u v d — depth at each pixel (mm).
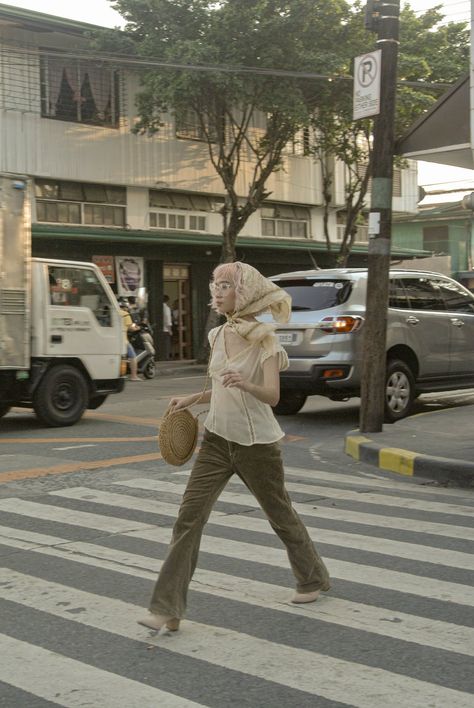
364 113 9500
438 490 7484
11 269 10750
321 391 11070
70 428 11344
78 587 4754
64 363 11523
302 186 29531
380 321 9586
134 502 6922
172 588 4012
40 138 22141
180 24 21594
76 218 23188
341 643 3881
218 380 4137
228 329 4125
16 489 7434
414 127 10469
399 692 3359
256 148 27469
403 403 11430
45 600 4535
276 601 4473
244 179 27406
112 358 11961
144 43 21422
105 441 10188
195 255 25969
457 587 4691
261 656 3738
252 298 4086
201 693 3373
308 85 22719
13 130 21625
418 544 5594
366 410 9656
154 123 22953
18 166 21750
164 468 8438
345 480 7895
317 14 21625
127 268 24172
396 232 44625
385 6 9289
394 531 5949
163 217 25344
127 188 24328
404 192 34562
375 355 9609
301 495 7172
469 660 3682
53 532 5969
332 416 12352
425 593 4594
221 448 4125
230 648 3832
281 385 11250
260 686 3432
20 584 4812
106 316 11914
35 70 21969
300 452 9445
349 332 10938
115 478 7914
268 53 20891
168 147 25062
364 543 5625
